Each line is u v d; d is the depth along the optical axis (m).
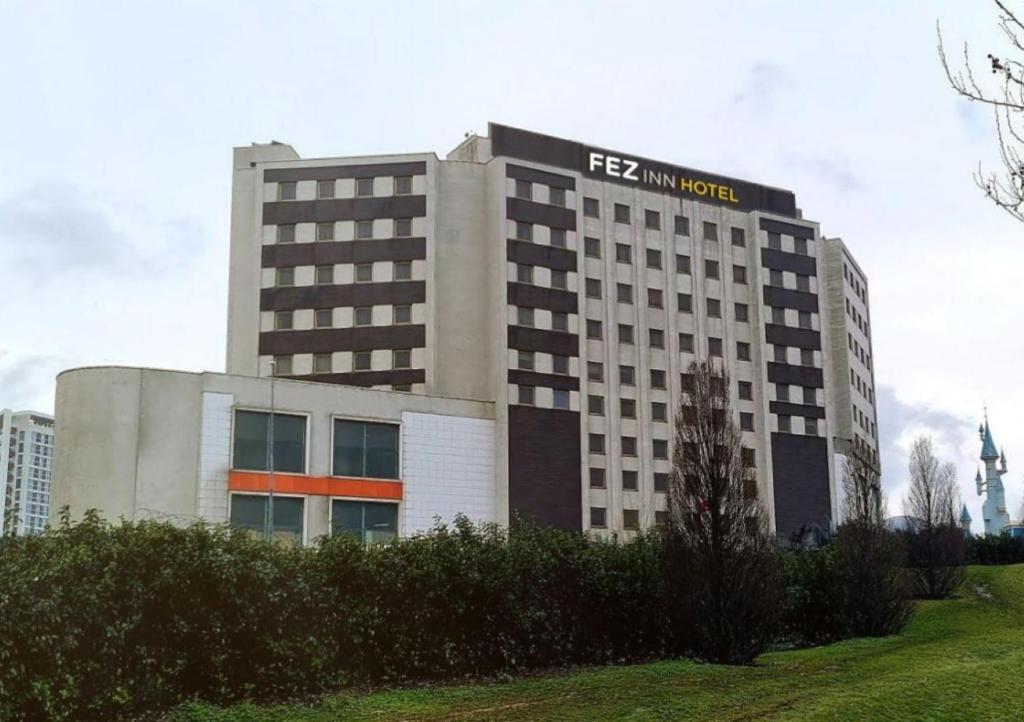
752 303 79.44
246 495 54.03
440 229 69.44
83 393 52.00
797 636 30.88
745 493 24.81
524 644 22.70
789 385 78.94
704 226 78.88
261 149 75.88
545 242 69.94
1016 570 46.56
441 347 67.69
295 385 56.72
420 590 20.92
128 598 16.45
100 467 51.16
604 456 70.06
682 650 25.17
